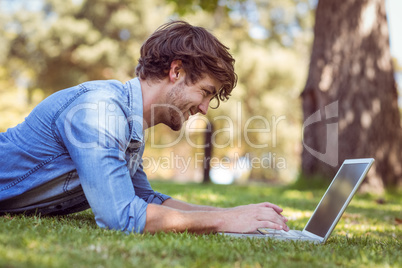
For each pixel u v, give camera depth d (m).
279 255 1.83
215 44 2.40
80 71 21.39
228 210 2.51
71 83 21.08
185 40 2.35
